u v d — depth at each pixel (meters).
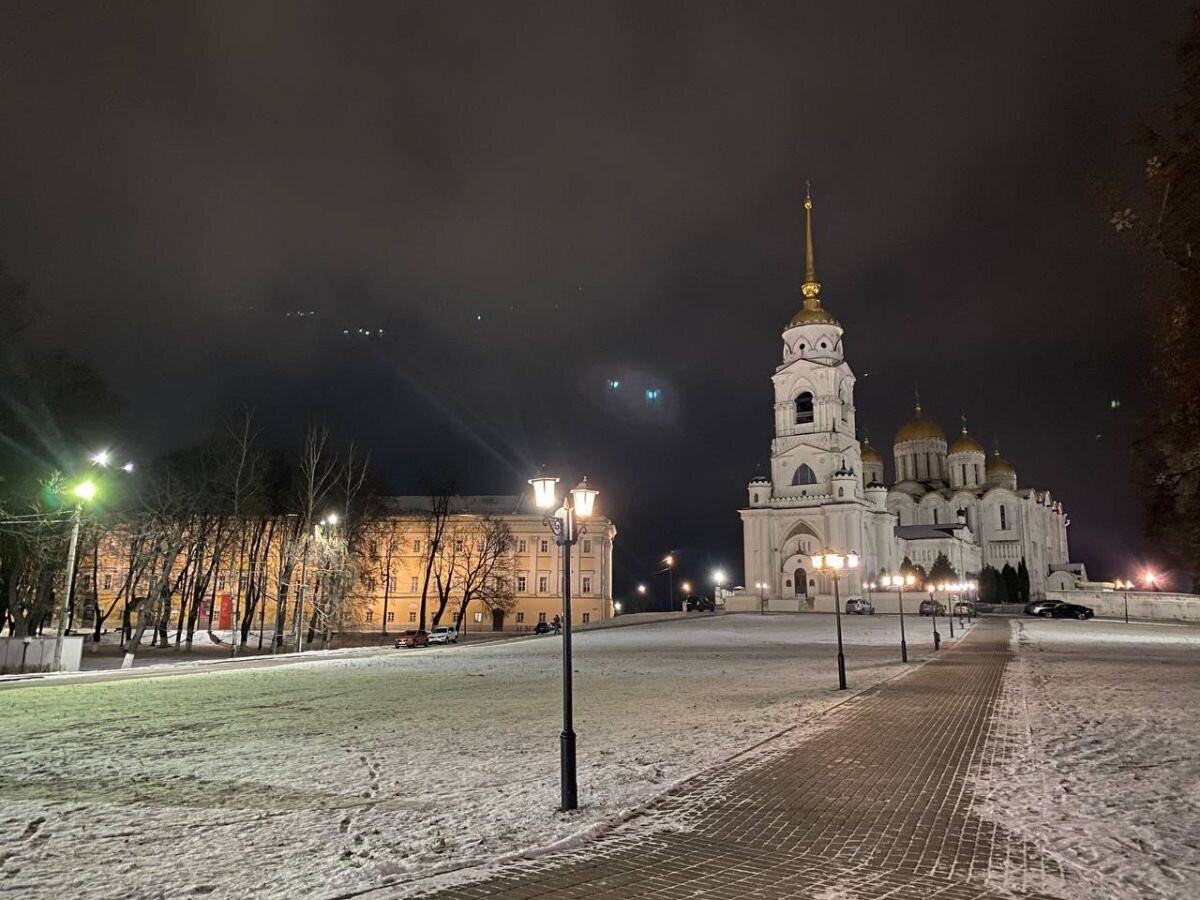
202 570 64.25
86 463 40.47
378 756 14.77
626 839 9.59
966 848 9.12
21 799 11.73
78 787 12.48
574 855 9.02
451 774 13.17
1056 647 41.75
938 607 81.25
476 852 9.17
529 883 8.16
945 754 14.27
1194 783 12.00
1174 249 12.29
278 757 14.77
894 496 131.00
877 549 107.44
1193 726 16.95
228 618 75.44
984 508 125.88
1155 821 10.04
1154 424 13.45
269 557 71.75
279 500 59.12
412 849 9.28
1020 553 123.12
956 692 23.12
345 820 10.49
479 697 24.05
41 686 28.94
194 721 19.67
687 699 22.64
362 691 26.25
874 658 36.59
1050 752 14.34
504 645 52.75
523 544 97.31
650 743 15.62
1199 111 12.05
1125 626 64.94
